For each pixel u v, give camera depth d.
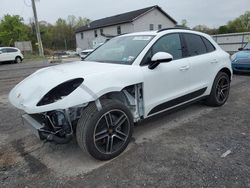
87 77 2.94
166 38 4.00
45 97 2.77
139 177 2.80
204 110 4.99
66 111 2.88
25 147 3.65
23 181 2.82
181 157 3.19
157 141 3.67
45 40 61.50
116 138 3.27
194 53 4.46
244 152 3.27
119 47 4.05
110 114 3.10
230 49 19.66
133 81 3.28
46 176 2.90
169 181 2.71
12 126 4.50
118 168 2.99
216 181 2.67
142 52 3.58
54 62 20.98
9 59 21.09
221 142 3.58
